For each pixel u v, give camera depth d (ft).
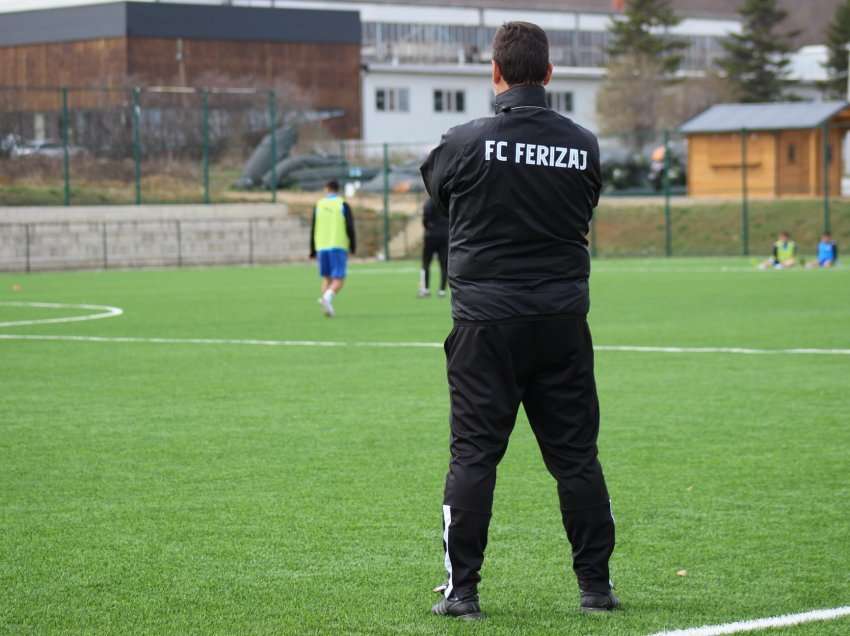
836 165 256.32
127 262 210.38
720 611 26.96
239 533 34.22
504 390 25.93
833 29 470.39
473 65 413.39
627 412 54.03
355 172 270.05
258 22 350.23
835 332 88.94
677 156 293.43
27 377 68.13
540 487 39.73
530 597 28.27
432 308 115.96
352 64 367.66
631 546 32.50
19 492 39.52
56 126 215.10
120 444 47.73
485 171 25.43
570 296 25.88
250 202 228.84
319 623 26.45
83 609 27.61
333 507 37.22
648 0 432.25
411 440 48.16
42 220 204.74
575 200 25.81
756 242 229.04
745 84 434.71
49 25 337.52
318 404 57.57
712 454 44.60
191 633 25.93
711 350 77.82
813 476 40.83
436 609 26.91
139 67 330.95
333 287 106.93
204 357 77.36
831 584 28.99
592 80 424.46
